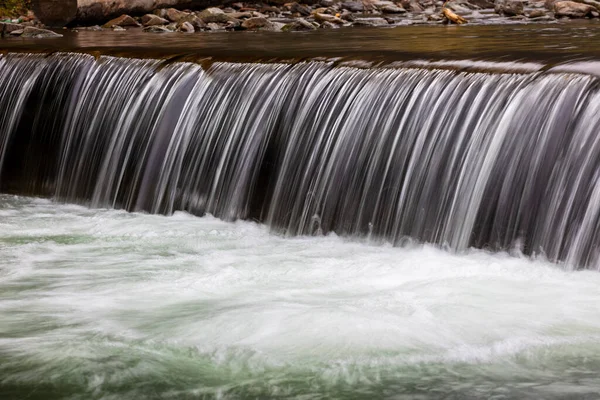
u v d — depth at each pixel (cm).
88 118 1206
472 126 924
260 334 707
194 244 965
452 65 1000
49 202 1195
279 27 1881
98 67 1229
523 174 874
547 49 1216
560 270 826
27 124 1258
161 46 1380
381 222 958
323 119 1030
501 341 686
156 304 776
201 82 1138
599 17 2009
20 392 628
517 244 866
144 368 658
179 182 1111
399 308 746
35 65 1278
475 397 612
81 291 816
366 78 1024
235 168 1073
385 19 2009
